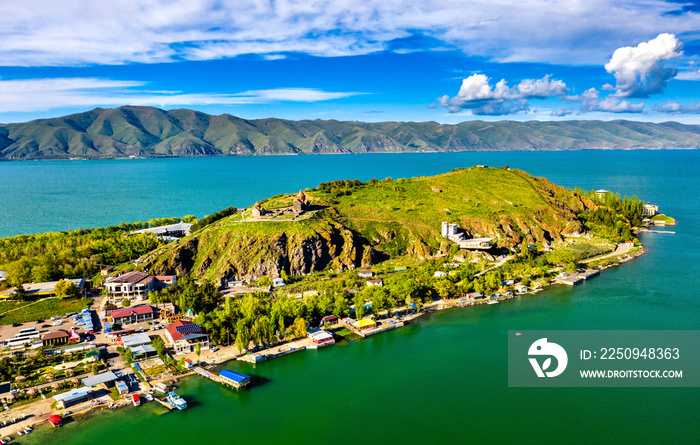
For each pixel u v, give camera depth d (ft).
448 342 592.60
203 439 409.28
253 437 411.75
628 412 438.40
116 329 624.18
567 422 425.69
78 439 406.00
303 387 492.95
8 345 563.48
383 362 543.80
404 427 424.87
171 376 509.35
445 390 482.28
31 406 446.60
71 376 497.87
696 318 644.69
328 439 409.49
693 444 395.34
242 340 553.64
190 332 576.61
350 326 640.58
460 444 400.67
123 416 439.63
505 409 447.83
